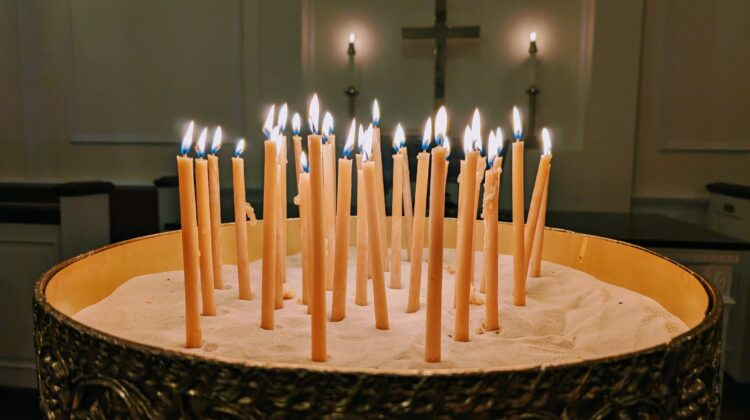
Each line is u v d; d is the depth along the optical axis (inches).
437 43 105.0
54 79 118.4
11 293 76.5
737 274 90.0
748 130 102.7
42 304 19.9
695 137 104.0
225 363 15.6
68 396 18.3
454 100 109.7
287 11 105.2
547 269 37.4
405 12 109.2
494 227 26.3
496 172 26.4
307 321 27.3
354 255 41.1
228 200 113.1
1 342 78.8
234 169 31.2
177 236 36.4
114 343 17.0
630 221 87.8
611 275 34.6
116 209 112.0
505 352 23.1
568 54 106.0
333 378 15.2
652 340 24.8
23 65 118.1
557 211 102.2
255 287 33.7
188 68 114.7
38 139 120.2
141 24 115.3
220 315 28.8
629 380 16.4
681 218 106.3
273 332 25.5
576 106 106.3
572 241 38.0
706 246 67.6
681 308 27.4
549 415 15.8
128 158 119.0
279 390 15.4
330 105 111.9
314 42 111.0
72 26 117.1
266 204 25.4
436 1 104.4
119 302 29.2
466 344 24.0
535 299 32.2
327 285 33.3
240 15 110.7
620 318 27.8
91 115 118.7
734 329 90.3
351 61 109.5
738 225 93.2
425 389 15.1
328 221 32.9
